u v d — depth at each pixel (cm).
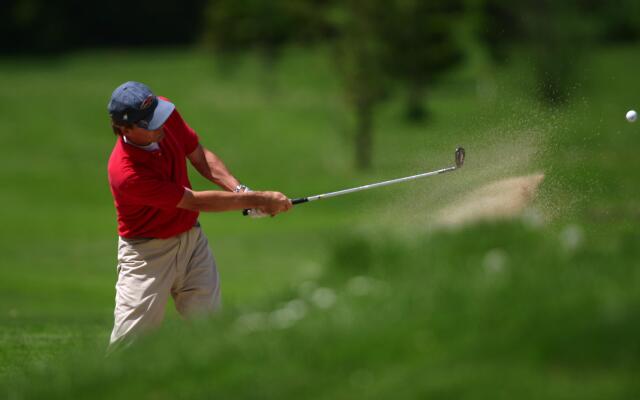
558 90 11256
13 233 12162
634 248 1514
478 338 1295
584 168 6881
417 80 18238
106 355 1669
